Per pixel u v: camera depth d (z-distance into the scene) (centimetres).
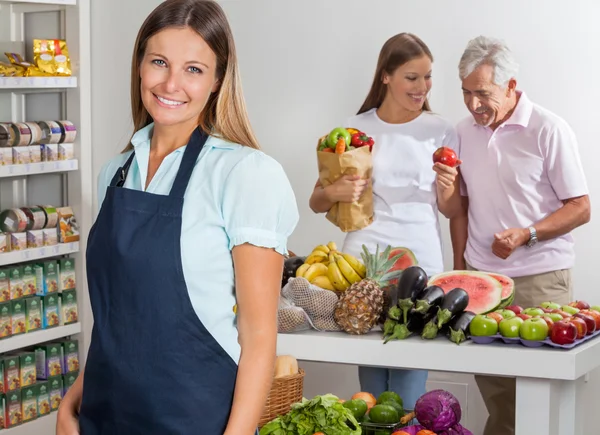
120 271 153
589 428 405
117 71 481
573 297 397
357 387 445
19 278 413
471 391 424
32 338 418
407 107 367
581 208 351
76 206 450
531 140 355
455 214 381
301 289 291
